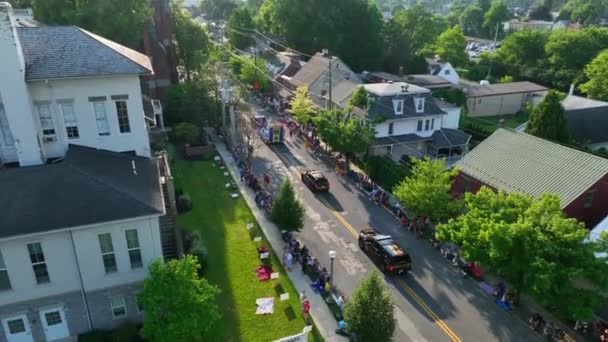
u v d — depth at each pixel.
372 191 38.72
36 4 51.19
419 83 69.94
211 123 56.25
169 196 27.72
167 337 18.38
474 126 56.19
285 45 92.81
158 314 18.44
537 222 22.06
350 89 54.88
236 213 34.91
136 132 28.02
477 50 130.25
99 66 25.77
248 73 69.06
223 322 22.92
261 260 28.59
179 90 53.81
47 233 19.92
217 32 128.50
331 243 31.14
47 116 25.55
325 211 35.84
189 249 27.77
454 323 23.58
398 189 32.16
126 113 27.38
